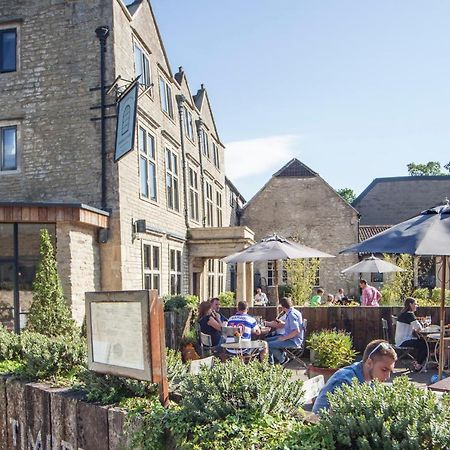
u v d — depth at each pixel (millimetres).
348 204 31250
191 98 22109
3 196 13602
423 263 25188
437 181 39125
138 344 3879
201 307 10688
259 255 10828
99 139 13031
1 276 11375
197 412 3352
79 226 11523
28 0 13828
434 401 2689
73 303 11031
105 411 3973
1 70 13961
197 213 22078
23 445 4898
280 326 9922
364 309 12320
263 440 2988
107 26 13219
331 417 2826
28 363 5188
